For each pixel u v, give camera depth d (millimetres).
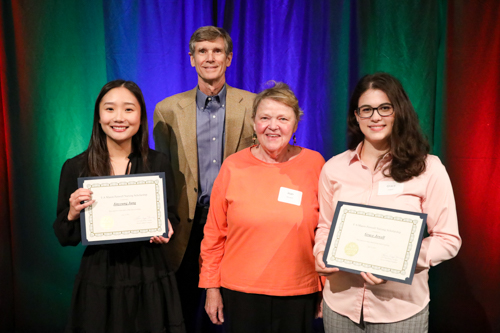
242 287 1650
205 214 2188
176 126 2137
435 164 1479
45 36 2449
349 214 1473
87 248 1704
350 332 1562
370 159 1576
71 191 1722
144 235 1645
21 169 2516
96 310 1629
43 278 2584
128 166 1765
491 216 2402
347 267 1421
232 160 1771
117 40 2436
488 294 2436
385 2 2375
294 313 1653
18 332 2578
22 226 2547
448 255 1422
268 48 2471
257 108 1681
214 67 2051
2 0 2420
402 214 1410
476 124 2387
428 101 2375
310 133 2514
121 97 1684
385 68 2414
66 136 2514
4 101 2480
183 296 2328
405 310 1468
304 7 2439
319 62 2459
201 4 2449
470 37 2350
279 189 1663
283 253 1620
